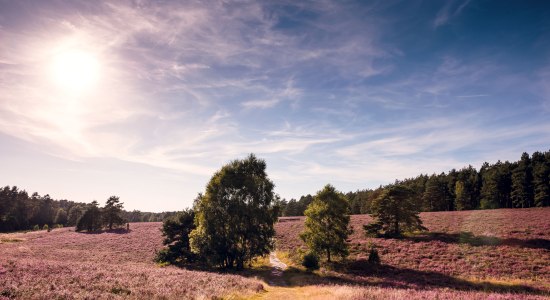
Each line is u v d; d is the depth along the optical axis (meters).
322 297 16.28
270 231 41.69
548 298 14.11
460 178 109.62
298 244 58.19
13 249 54.91
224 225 40.12
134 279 19.81
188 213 47.22
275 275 34.72
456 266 35.38
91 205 102.12
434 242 46.88
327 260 43.00
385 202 54.34
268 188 42.53
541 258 35.06
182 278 21.92
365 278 32.22
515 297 14.20
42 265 22.36
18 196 140.75
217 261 39.03
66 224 160.00
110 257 48.97
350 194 149.12
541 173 83.06
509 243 41.91
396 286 27.50
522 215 62.12
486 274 31.64
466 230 53.06
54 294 14.22
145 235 79.19
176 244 45.31
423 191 113.50
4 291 14.04
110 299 14.22
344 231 41.31
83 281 17.84
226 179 41.22
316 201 43.00
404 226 53.38
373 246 48.56
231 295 17.28
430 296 14.60
